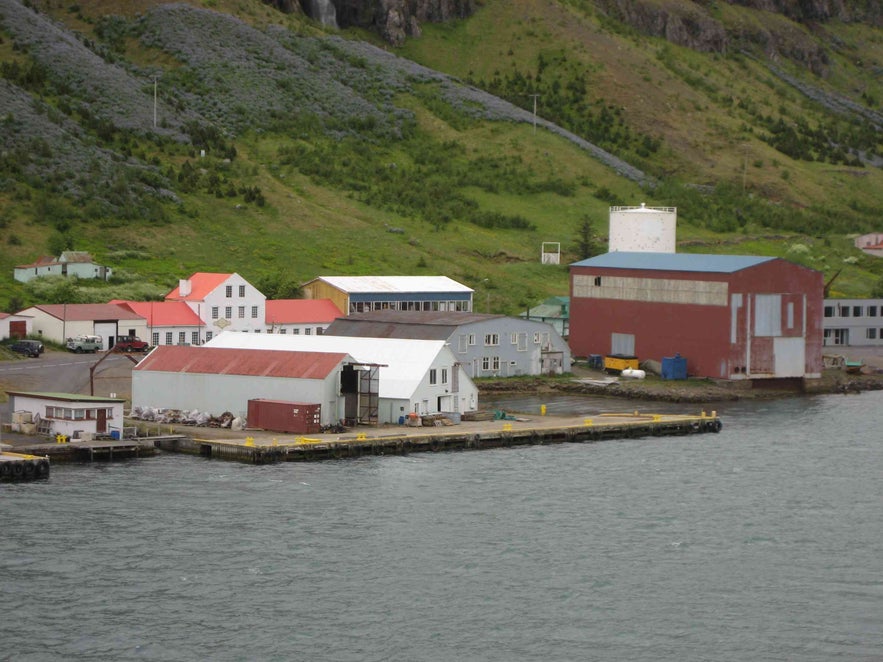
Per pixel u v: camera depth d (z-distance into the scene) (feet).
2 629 613.11
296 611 641.81
